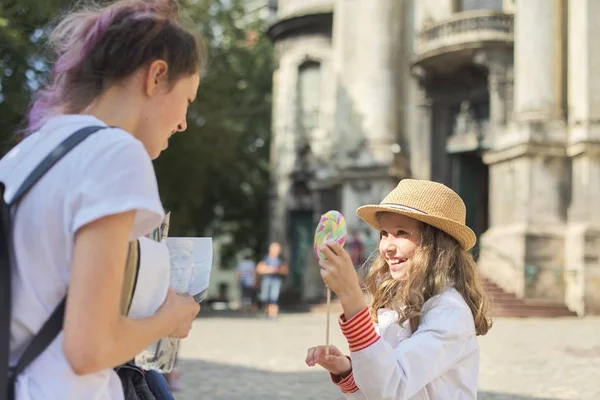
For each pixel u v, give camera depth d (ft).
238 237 120.57
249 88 110.22
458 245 9.18
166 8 6.47
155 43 6.04
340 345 38.58
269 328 51.34
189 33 6.35
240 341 41.60
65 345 5.07
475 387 8.49
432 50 74.69
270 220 98.53
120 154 5.41
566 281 63.26
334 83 91.45
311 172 94.48
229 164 105.40
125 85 6.07
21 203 5.46
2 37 48.85
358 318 7.29
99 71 6.03
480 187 80.89
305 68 97.14
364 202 77.87
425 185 9.32
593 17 65.10
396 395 7.39
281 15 100.63
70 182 5.36
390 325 9.04
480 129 77.87
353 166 78.84
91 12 6.40
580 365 30.30
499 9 75.97
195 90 6.48
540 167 65.31
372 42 80.23
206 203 113.91
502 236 65.82
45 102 6.41
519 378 26.96
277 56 99.86
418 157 79.97
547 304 61.36
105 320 5.12
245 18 121.70
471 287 8.98
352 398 8.27
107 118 6.00
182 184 87.15
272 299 63.72
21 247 5.39
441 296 8.63
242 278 82.17
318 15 94.99
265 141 114.73
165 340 6.48
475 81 78.13
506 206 67.41
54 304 5.41
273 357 34.22
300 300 86.69
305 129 96.22
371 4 80.74
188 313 6.08
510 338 41.22
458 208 9.23
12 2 49.42
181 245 6.88
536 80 66.85
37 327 5.39
